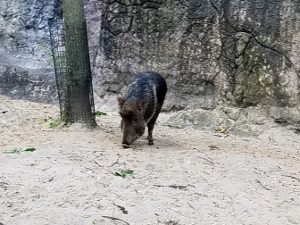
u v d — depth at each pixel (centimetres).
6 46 1200
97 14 1138
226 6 1034
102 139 830
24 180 614
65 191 592
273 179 722
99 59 1137
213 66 1052
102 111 1110
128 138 777
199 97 1066
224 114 1041
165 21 1075
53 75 1153
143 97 792
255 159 802
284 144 957
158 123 1048
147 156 747
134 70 1108
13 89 1170
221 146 881
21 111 1029
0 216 530
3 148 750
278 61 1009
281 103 1012
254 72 1027
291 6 994
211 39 1049
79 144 779
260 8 1014
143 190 620
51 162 677
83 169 660
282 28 1002
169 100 1076
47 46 1173
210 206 605
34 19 1188
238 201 629
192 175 685
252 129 1008
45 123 932
